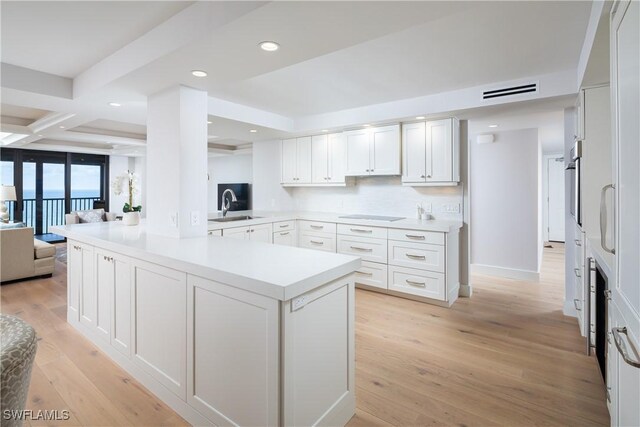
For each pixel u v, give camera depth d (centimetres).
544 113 357
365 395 205
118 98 283
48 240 750
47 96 278
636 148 98
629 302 109
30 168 779
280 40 177
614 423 142
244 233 407
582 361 244
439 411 190
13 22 194
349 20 157
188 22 180
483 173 502
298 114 438
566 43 230
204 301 169
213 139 632
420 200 434
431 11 150
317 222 461
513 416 186
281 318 139
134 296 216
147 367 208
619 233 119
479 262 509
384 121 394
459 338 285
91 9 182
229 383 159
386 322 320
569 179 330
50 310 343
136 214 329
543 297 395
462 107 333
